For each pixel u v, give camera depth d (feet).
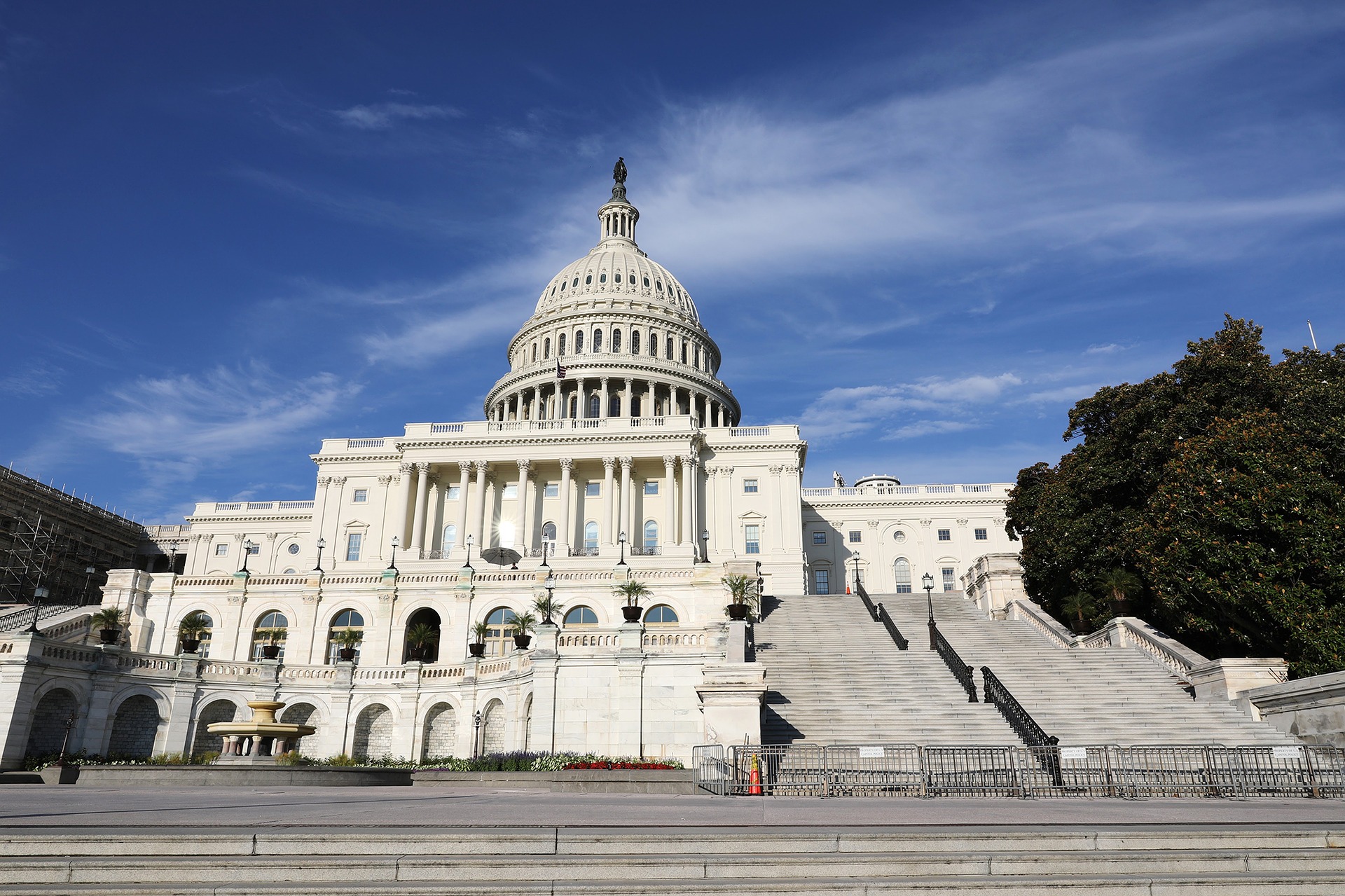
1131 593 109.91
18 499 256.32
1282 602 87.30
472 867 25.09
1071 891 24.22
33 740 98.27
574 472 256.93
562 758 88.17
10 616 141.38
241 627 144.77
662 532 246.47
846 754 66.49
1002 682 91.91
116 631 110.83
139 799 47.14
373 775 78.18
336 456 260.42
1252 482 92.99
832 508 287.89
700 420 344.08
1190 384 116.06
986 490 287.89
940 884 24.26
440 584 148.15
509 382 333.62
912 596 151.64
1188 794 55.36
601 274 375.86
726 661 91.20
